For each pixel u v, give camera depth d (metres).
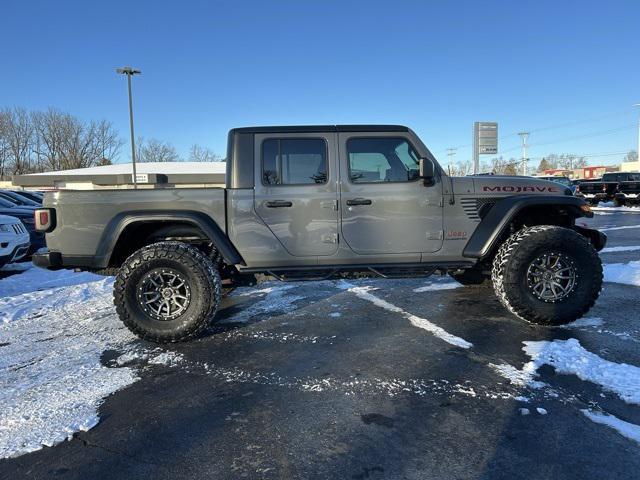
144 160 61.06
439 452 2.40
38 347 4.14
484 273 5.02
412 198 4.48
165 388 3.25
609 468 2.24
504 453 2.37
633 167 59.88
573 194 4.74
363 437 2.56
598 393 2.99
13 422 2.81
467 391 3.06
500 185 4.60
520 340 4.00
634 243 10.03
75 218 4.31
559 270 4.26
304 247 4.46
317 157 4.47
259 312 5.12
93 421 2.80
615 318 4.55
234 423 2.75
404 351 3.83
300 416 2.81
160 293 4.16
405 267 4.54
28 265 8.72
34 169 57.81
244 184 4.42
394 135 4.50
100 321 4.95
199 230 4.54
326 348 3.96
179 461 2.39
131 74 26.64
